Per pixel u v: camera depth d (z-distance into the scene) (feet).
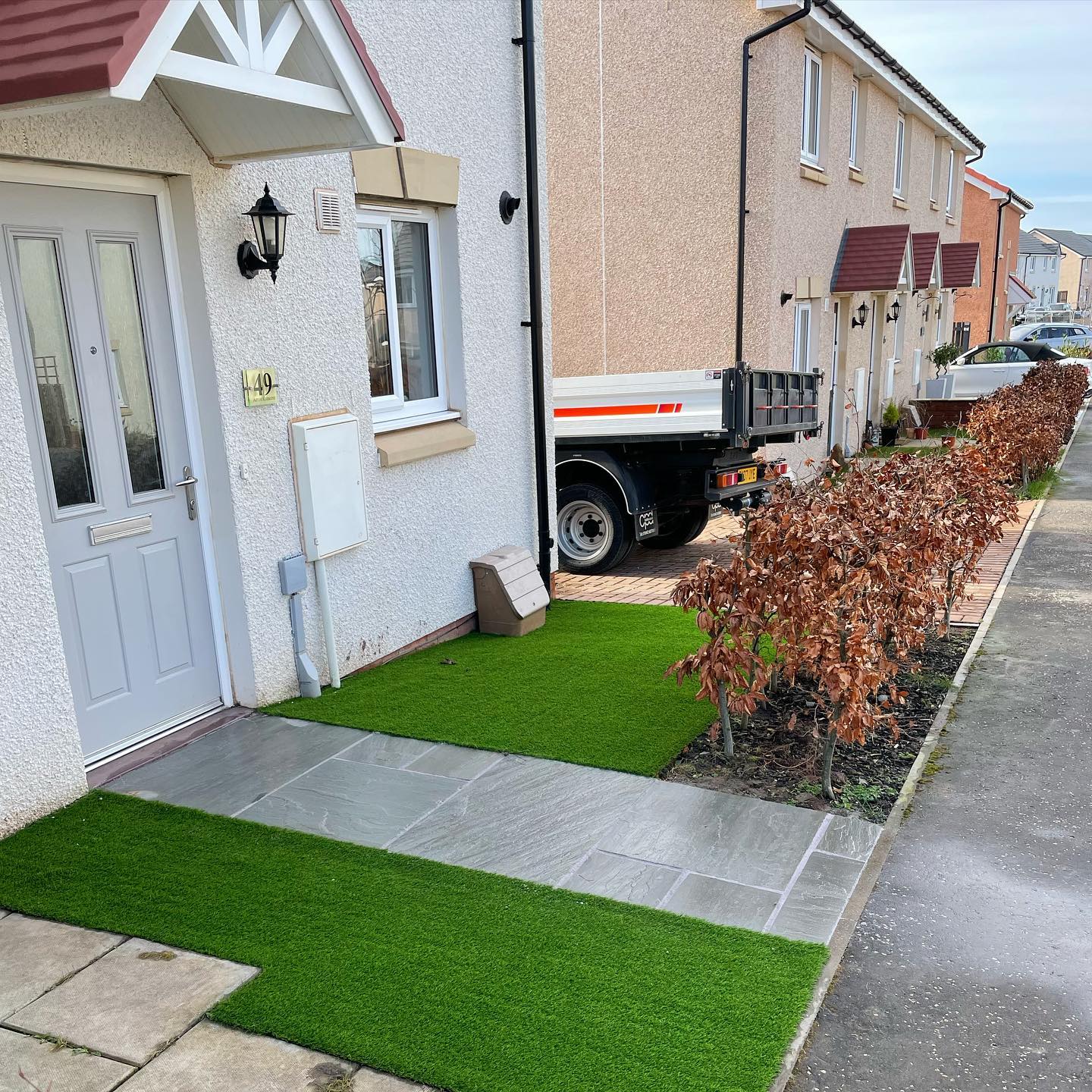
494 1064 8.58
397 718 16.69
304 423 16.94
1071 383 61.16
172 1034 9.01
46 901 11.07
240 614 16.42
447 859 12.14
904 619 16.63
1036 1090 8.65
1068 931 10.97
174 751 15.19
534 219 23.77
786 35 38.70
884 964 10.38
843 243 49.55
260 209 15.11
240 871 11.77
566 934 10.52
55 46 9.70
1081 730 16.71
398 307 20.95
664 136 40.55
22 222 12.62
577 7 41.09
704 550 34.17
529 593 22.94
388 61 18.76
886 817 13.48
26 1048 8.85
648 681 18.71
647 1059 8.65
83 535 13.83
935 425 68.59
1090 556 30.12
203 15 10.97
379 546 19.60
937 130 69.00
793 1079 8.75
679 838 12.75
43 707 12.80
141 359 14.64
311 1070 8.55
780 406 29.78
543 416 25.07
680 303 41.75
